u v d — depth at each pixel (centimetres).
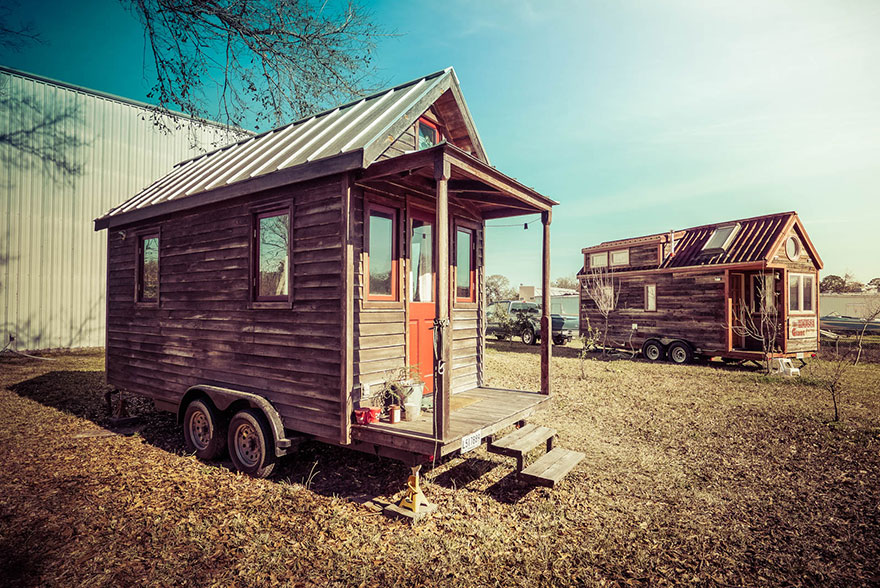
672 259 1580
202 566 336
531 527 409
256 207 564
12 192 1525
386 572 333
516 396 644
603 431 713
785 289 1352
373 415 471
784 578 336
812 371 1295
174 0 665
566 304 3017
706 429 721
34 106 1567
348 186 468
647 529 408
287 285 530
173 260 693
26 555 346
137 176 1797
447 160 427
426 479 516
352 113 625
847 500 467
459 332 684
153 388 721
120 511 420
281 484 489
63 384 1042
